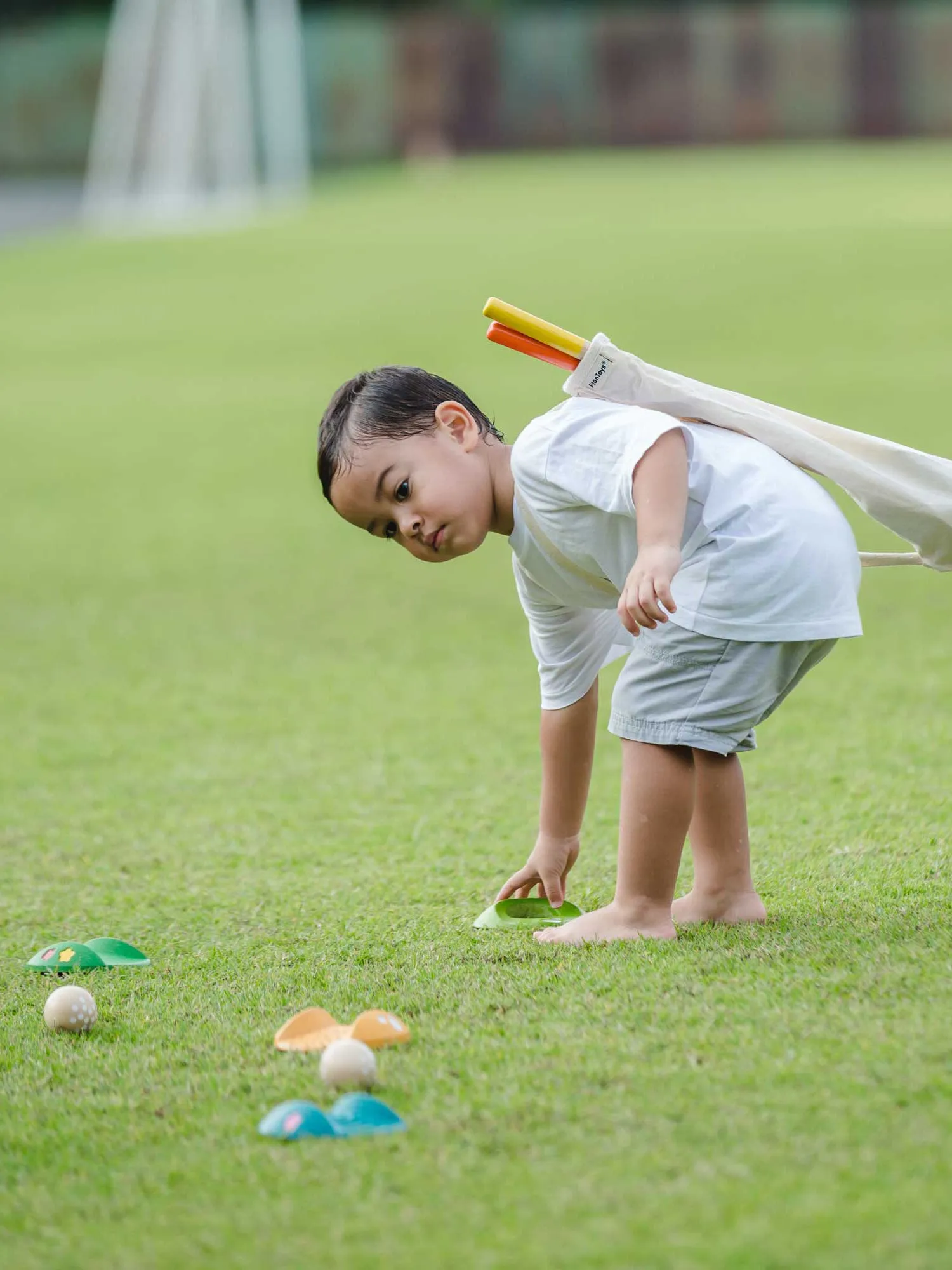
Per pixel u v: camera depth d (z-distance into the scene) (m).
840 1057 6.15
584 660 8.88
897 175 79.12
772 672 7.87
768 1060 6.16
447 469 8.04
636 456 7.63
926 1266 4.75
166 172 80.56
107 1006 7.63
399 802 11.69
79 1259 5.12
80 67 106.19
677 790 7.95
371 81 108.19
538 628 8.85
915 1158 5.34
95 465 29.05
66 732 14.24
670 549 7.48
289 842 10.84
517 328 8.05
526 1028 6.73
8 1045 7.05
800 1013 6.64
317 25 107.94
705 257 51.19
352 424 8.07
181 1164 5.70
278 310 46.06
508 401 31.25
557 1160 5.50
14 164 107.81
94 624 18.48
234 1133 5.93
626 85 107.56
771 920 8.32
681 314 41.47
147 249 61.25
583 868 9.91
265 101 90.19
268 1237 5.16
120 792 12.32
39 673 16.44
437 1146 5.66
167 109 80.38
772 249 51.91
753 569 7.76
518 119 108.50
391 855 10.38
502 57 107.62
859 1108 5.71
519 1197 5.27
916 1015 6.53
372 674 15.84
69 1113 6.24
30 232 70.31
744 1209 5.09
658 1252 4.90
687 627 7.81
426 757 12.89
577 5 119.88
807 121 107.44
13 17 113.88
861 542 20.62
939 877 8.95
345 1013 7.20
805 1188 5.20
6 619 18.86
